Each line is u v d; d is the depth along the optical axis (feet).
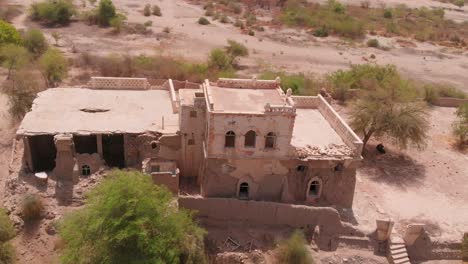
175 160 104.63
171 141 101.96
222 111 93.91
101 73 175.22
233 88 107.65
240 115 93.76
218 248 95.45
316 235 98.02
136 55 200.23
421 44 276.41
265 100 102.27
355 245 98.43
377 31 293.02
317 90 173.68
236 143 96.68
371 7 371.35
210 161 97.81
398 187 121.90
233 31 259.19
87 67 180.96
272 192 103.45
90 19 248.93
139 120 106.01
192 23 265.75
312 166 100.89
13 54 156.76
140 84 123.75
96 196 79.87
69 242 76.33
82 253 74.69
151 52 207.82
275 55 226.17
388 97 135.74
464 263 99.71
